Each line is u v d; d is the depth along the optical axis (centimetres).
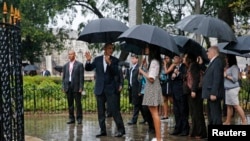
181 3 2416
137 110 1792
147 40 1201
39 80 2998
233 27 3036
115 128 1708
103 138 1466
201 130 1424
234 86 1533
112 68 1446
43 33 4347
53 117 2150
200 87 1386
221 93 1287
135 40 1380
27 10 4256
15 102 894
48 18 4262
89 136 1518
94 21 1439
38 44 5078
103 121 1497
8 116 850
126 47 1573
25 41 4984
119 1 4147
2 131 822
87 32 1410
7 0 4366
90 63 1472
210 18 1302
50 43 5041
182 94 1467
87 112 2334
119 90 1468
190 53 1405
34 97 2381
